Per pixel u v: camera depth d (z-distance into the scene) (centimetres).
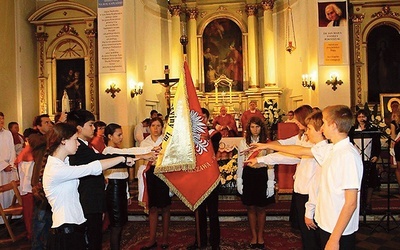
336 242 228
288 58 1237
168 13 1306
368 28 1048
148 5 1217
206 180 399
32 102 1121
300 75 1175
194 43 1295
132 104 1052
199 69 1300
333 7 985
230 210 629
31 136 409
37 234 387
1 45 1029
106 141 511
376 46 1053
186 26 1301
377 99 1045
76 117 342
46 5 1105
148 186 469
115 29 1000
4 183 679
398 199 671
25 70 1097
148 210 469
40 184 303
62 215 280
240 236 529
